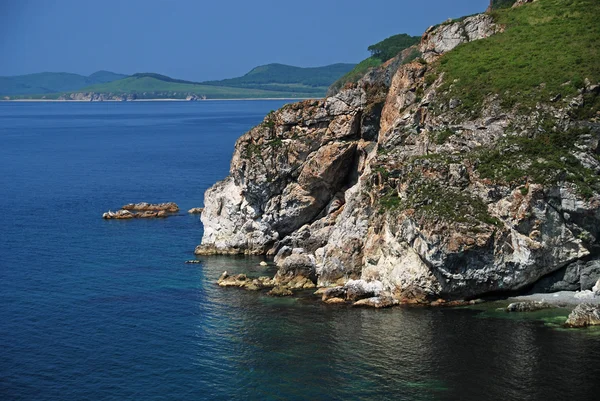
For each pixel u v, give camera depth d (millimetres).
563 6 110688
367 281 82875
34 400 58969
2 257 100812
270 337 70625
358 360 64562
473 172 80062
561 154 79625
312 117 103438
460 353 64750
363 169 100375
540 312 73375
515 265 75750
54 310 79125
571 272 77188
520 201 76125
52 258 100562
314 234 101500
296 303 80500
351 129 102438
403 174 83938
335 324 73188
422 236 76500
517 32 105875
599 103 84250
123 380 62188
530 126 84125
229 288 86750
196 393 59719
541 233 76188
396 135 94875
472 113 89125
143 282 89375
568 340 66312
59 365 65250
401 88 100062
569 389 57562
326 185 102562
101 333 72562
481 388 58375
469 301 77375
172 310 79000
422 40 114188
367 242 84688
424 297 77438
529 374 60219
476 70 95812
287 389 59938
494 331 69062
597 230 76375
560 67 90875
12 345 69625
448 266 75938
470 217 76312
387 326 71812
